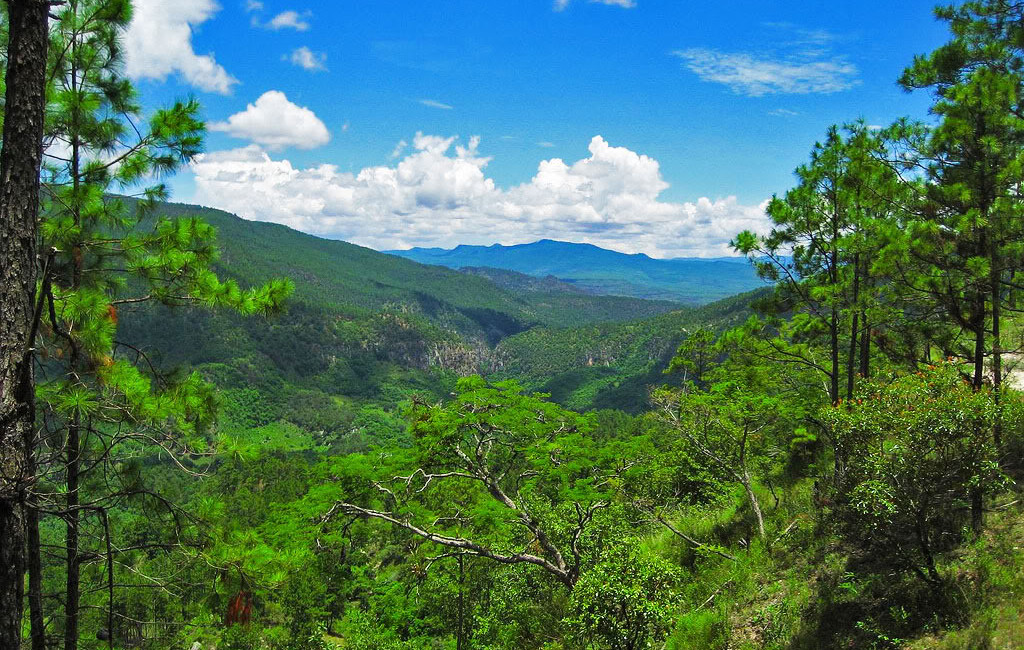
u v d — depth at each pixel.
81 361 6.10
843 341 16.69
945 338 13.65
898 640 6.48
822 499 8.45
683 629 9.20
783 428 16.03
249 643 24.12
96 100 7.38
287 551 7.09
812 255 14.59
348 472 12.95
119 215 7.46
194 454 6.57
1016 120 10.16
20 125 4.25
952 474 6.60
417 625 17.22
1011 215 9.62
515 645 12.77
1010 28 11.95
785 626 7.97
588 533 13.25
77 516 6.03
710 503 15.86
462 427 14.04
